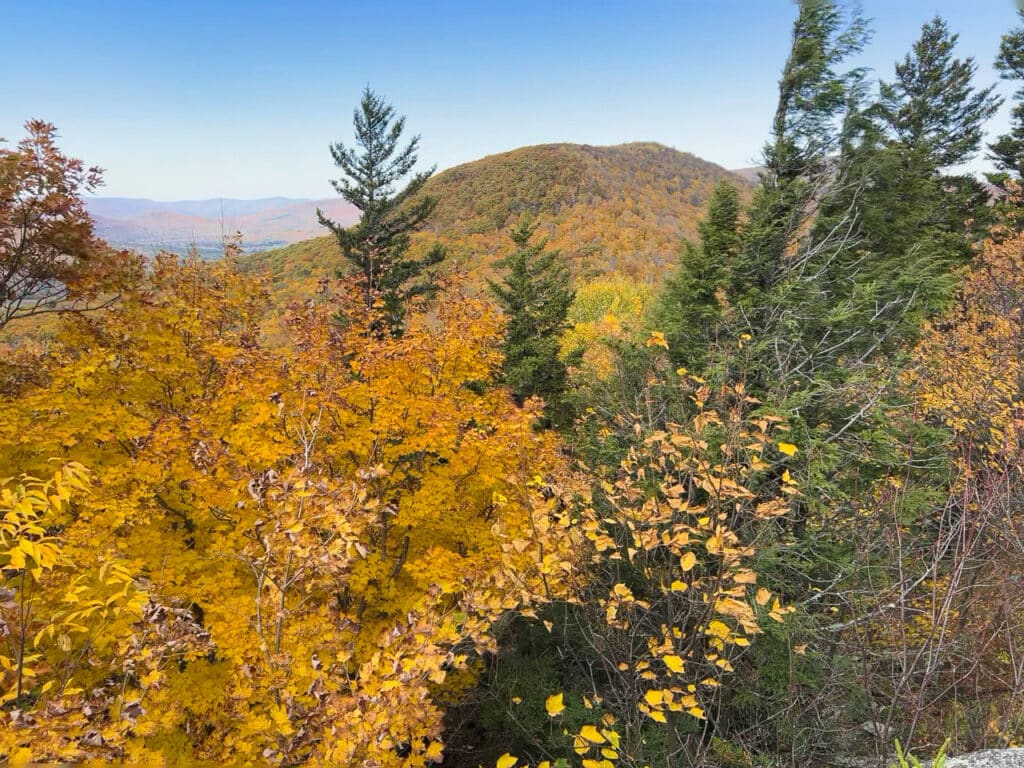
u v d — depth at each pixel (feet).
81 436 22.54
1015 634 17.83
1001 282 55.83
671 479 14.98
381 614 25.72
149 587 11.00
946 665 18.84
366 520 14.19
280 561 13.60
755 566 20.99
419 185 65.87
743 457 18.75
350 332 29.35
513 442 22.90
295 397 22.12
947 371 37.11
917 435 28.32
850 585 20.85
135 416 23.43
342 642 15.56
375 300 34.55
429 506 23.17
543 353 47.62
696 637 14.33
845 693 19.81
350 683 12.32
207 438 18.40
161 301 28.32
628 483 15.55
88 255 24.48
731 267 34.01
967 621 17.80
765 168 36.37
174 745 16.97
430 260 65.31
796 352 29.73
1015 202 84.99
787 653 20.76
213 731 17.76
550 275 52.80
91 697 10.74
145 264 28.86
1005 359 38.29
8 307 24.35
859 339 32.86
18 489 8.76
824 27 33.88
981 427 29.12
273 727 12.93
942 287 34.68
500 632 25.31
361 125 61.67
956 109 86.38
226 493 19.31
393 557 26.48
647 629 20.75
